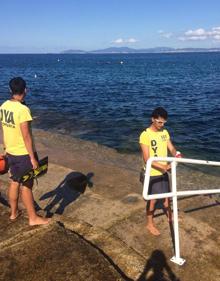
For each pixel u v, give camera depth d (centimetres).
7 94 3061
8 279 403
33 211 508
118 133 1564
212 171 1017
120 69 8600
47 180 751
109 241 487
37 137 1377
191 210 625
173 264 462
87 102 2594
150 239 521
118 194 685
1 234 494
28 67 10025
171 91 3466
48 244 461
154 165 501
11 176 500
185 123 1827
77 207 632
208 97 2920
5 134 481
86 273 409
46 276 405
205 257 479
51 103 2517
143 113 2112
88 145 1295
